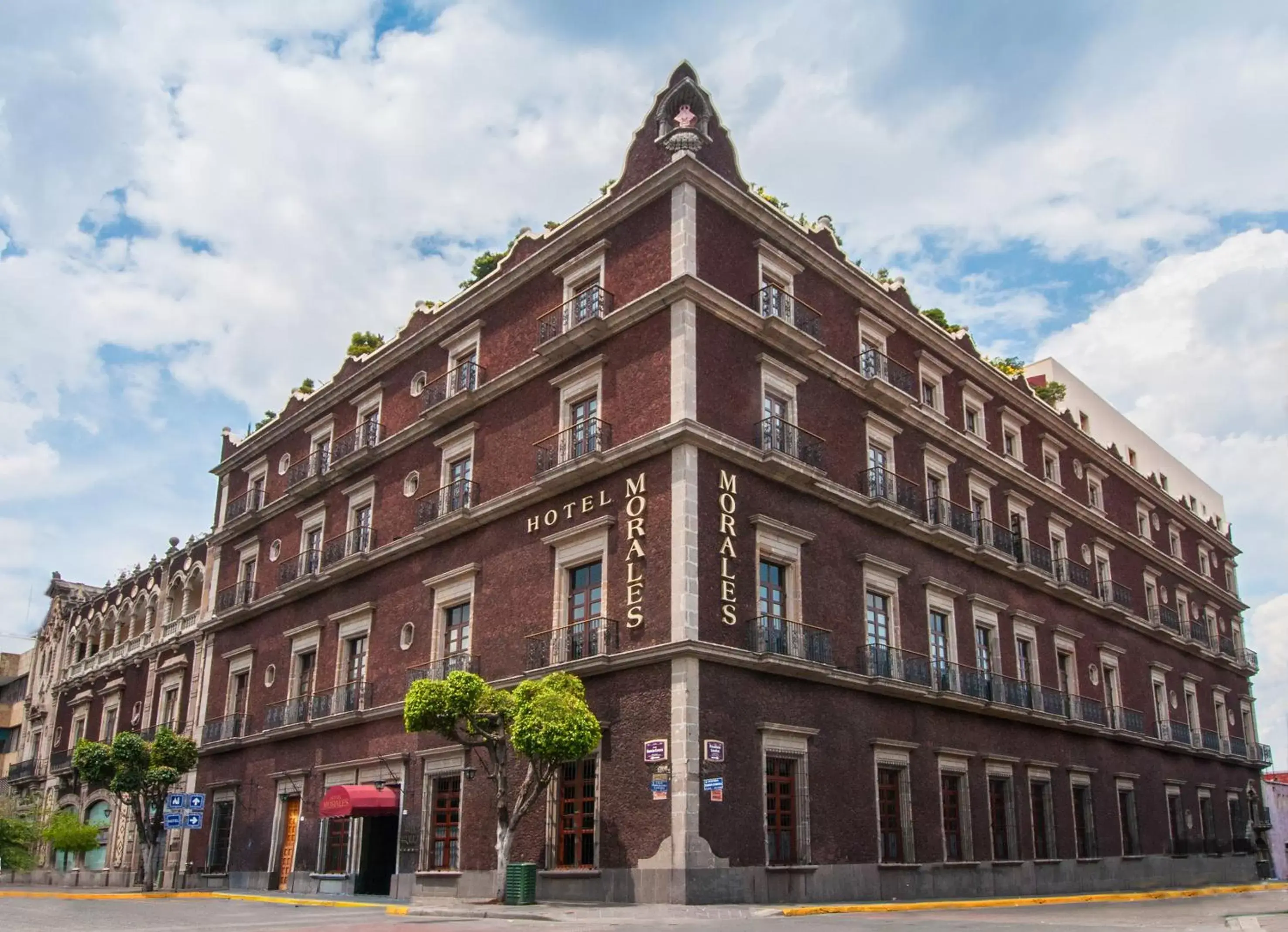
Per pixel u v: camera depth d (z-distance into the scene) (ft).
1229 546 179.63
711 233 82.58
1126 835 121.08
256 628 122.21
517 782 80.28
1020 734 104.27
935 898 85.76
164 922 60.59
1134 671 132.05
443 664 90.43
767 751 74.13
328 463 117.39
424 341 106.42
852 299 97.14
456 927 52.95
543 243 94.68
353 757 98.53
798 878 73.51
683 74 85.76
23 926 57.31
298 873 101.40
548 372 89.45
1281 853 164.25
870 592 89.81
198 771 123.65
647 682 72.38
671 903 65.57
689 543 72.79
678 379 76.74
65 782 159.22
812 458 85.20
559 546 83.25
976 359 113.60
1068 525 126.31
